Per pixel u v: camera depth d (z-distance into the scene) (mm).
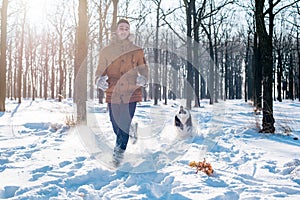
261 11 8672
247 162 5004
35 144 6113
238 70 53250
